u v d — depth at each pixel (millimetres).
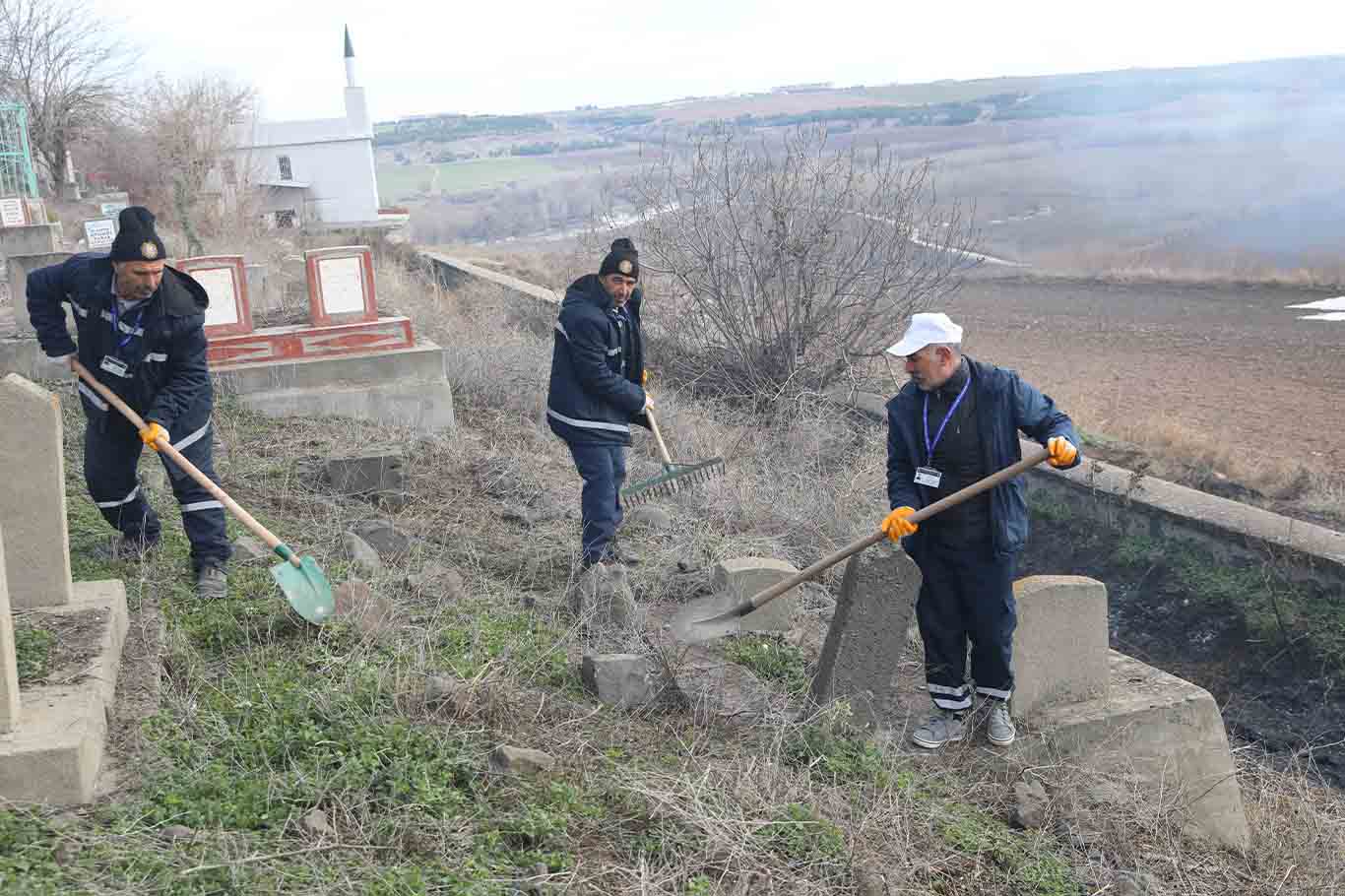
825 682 4793
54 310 5027
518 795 3805
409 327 8930
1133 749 4969
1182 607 7824
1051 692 5027
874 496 8164
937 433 4539
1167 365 16703
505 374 10195
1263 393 14383
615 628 5480
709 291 11078
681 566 6520
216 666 4488
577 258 14508
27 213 16078
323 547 5922
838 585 6656
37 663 3908
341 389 8695
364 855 3377
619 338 6012
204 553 5145
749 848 3732
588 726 4445
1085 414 12484
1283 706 6883
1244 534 7715
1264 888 4484
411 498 7137
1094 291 26578
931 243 10883
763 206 10695
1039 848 4250
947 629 4750
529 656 4887
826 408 10156
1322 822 5043
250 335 8633
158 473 6715
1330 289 24328
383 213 48406
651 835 3711
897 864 3900
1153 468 9938
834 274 10648
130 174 29094
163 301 4891
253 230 22500
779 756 4324
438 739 4004
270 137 46812
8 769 3303
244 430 7984
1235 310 22266
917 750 4766
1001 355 18188
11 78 28625
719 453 8867
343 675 4398
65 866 3039
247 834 3350
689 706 4797
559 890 3332
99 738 3615
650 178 11164
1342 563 7141
